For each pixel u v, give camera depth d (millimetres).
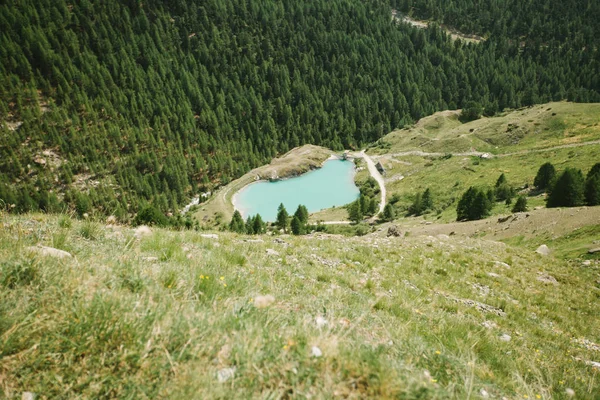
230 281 5648
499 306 12289
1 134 189500
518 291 14773
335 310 5766
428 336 6289
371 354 3287
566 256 32344
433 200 127938
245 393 2701
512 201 97875
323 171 184000
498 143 161500
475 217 86000
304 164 183000
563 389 5840
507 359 6453
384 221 122500
